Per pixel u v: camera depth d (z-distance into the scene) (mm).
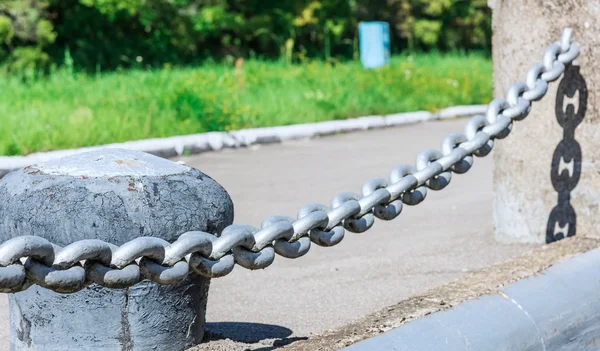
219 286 4621
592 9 4379
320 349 2746
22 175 2854
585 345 3350
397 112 13781
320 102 13148
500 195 5043
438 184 3336
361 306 4203
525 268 3518
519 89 3742
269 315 4066
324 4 24203
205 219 2822
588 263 3635
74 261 2215
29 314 2805
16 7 17500
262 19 23125
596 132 4531
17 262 2164
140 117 11047
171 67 20422
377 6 26266
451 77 17109
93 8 20609
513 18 4730
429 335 2842
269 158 9852
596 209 4598
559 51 4121
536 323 3129
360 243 5516
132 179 2773
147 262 2385
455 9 27375
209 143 10484
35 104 11531
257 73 16203
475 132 3500
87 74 17703
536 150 4785
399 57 23359
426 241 5438
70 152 9344
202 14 21875
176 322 2891
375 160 9578
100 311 2762
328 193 7629
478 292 3221
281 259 5180
